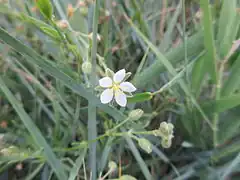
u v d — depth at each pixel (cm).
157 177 13
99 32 15
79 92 10
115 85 10
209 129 13
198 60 12
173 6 16
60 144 12
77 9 13
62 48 11
